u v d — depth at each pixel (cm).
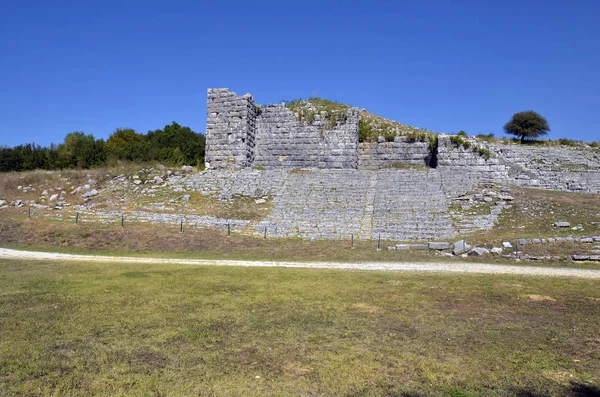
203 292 1323
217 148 4053
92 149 4950
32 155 5112
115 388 687
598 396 678
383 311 1127
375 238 2545
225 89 4084
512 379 734
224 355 827
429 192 3206
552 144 5284
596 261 1886
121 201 3419
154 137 6281
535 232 2417
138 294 1284
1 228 2752
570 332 967
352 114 4000
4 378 715
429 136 3972
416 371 764
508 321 1049
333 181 3547
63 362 782
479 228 2608
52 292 1300
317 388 698
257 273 1675
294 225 2795
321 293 1322
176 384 704
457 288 1393
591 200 2975
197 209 3173
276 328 982
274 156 4131
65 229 2691
